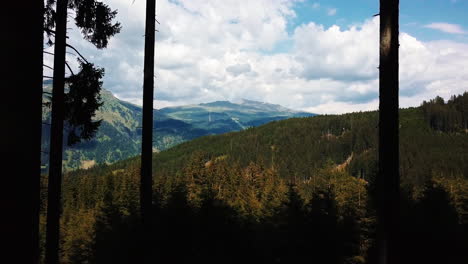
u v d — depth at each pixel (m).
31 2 1.96
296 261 20.59
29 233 1.94
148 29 10.55
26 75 1.94
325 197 23.75
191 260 17.84
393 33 8.26
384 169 8.31
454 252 17.91
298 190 24.58
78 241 27.75
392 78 8.25
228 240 19.52
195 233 19.31
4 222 1.82
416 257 17.67
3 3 1.84
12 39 1.87
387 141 8.28
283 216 22.41
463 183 33.69
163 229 18.28
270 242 20.66
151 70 10.58
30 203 1.96
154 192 24.02
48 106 10.30
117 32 12.20
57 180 10.23
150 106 10.61
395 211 8.25
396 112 8.30
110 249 18.12
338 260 20.86
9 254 1.84
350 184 31.45
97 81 11.51
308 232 21.19
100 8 11.82
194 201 30.75
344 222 22.28
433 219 21.25
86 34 12.31
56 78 10.21
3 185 1.83
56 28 10.26
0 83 1.83
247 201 47.25
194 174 64.31
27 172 1.94
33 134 1.99
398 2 8.32
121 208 30.20
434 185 26.64
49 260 10.18
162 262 16.39
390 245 8.27
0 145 1.83
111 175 73.25
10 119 1.86
